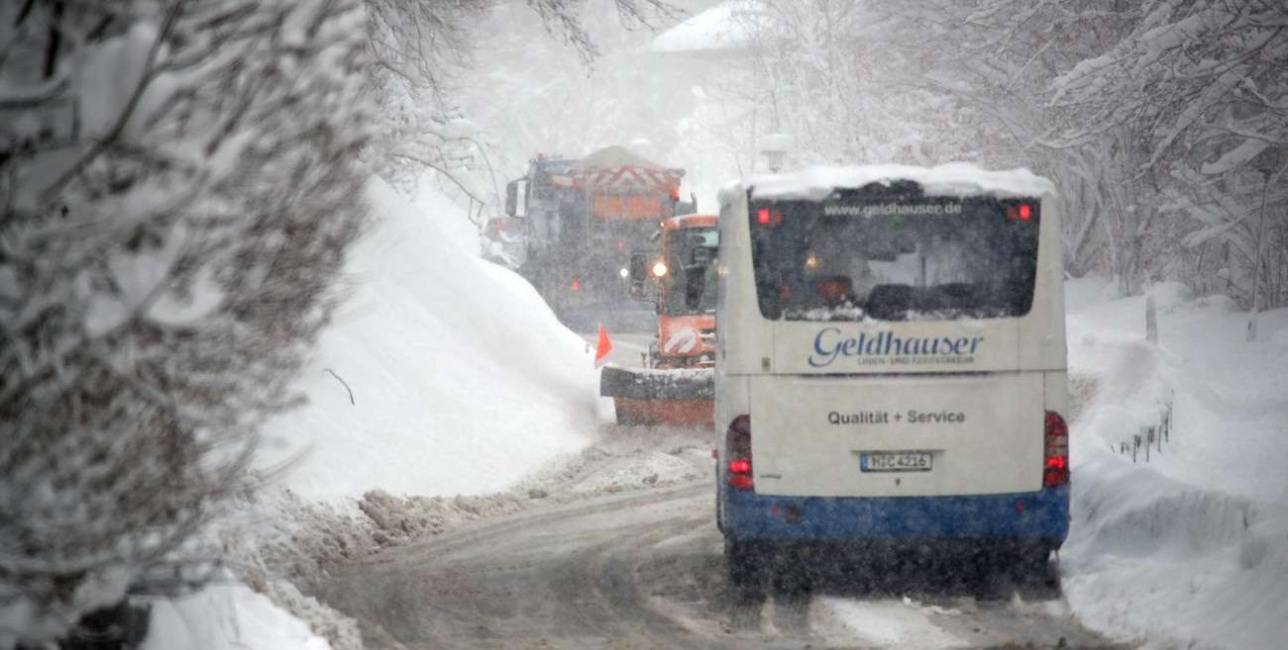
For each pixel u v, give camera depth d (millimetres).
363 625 35875
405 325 71812
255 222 17109
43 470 15758
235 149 16219
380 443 58500
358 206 20344
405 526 50125
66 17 16156
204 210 16469
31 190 15547
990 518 37594
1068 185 125250
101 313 15555
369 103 20609
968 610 36812
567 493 60438
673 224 82312
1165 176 107500
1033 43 112125
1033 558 38656
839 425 37719
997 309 37938
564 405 76812
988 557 39250
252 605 29812
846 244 38125
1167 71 75938
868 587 40031
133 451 16875
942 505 37562
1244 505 37281
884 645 33188
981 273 38062
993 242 38062
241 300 17219
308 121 17656
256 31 16578
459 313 78062
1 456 15570
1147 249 117938
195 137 16234
